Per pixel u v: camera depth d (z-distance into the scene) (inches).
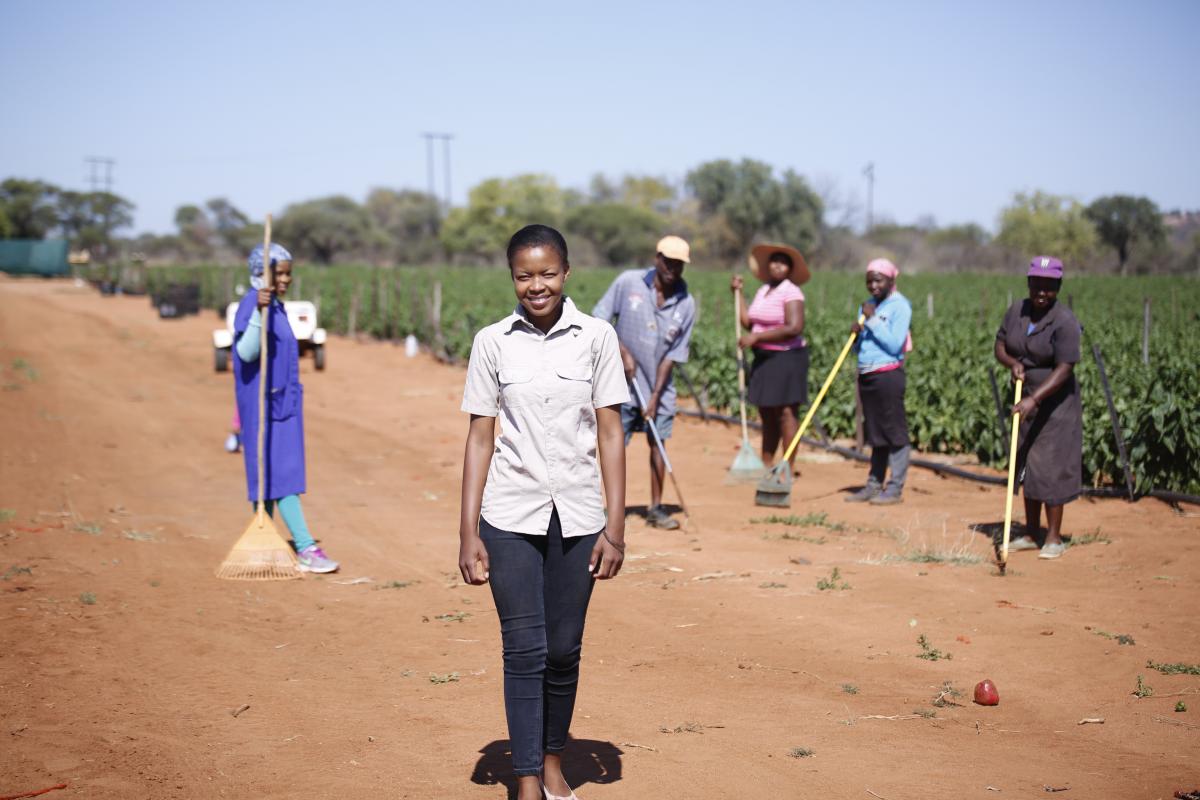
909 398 492.7
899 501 377.4
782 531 333.1
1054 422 291.1
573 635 147.1
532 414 143.2
